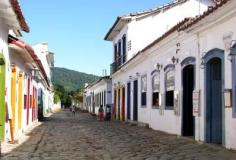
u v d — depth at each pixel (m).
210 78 14.30
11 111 14.17
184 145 14.16
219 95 14.26
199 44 15.02
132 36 31.16
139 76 26.31
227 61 12.69
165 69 19.70
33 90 26.03
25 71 19.88
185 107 17.05
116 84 37.34
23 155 11.72
